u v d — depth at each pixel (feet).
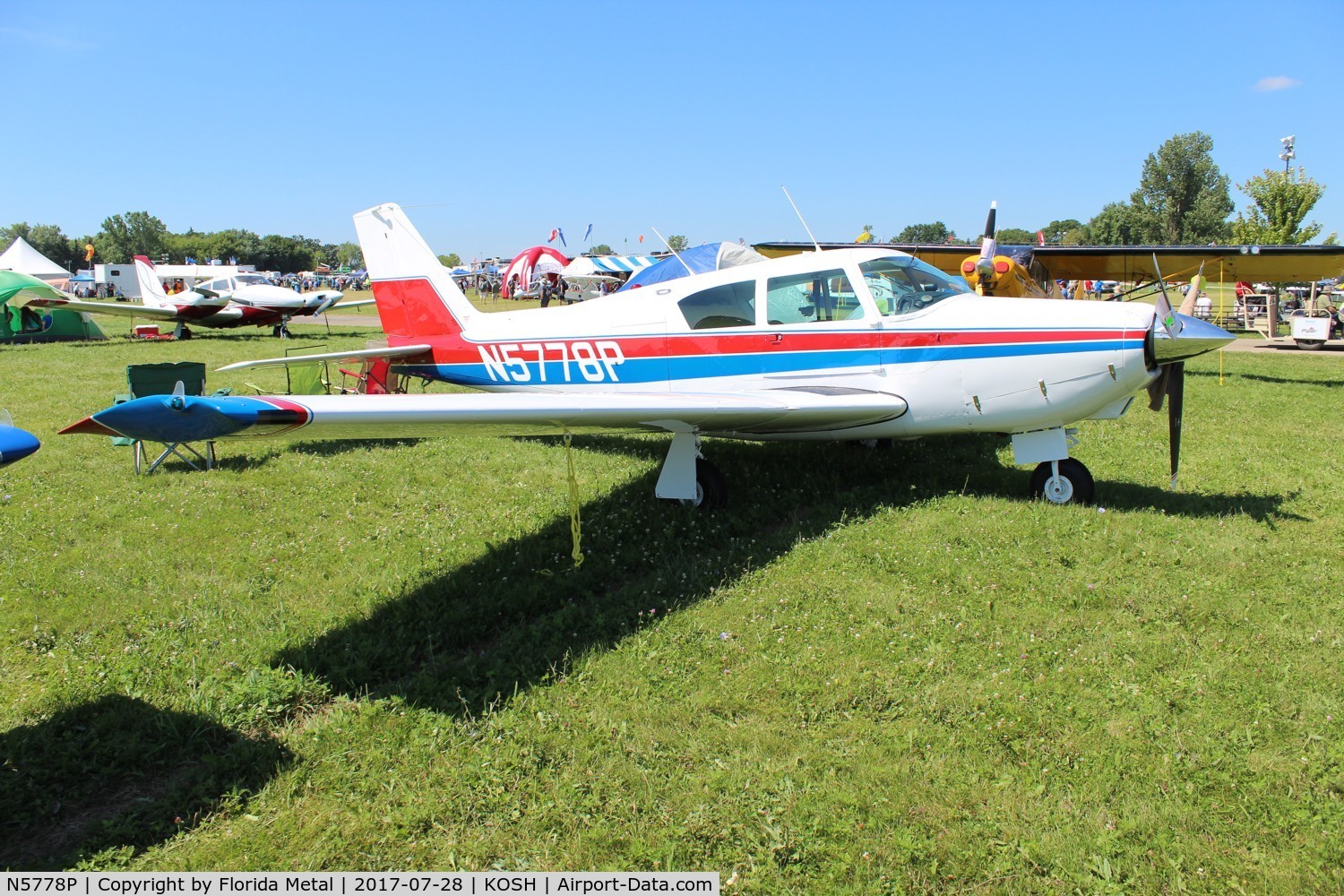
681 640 10.87
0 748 8.63
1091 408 16.12
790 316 18.12
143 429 9.14
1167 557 13.38
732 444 22.98
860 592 12.17
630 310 19.86
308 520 16.63
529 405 12.52
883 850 7.04
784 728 8.82
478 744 8.71
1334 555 13.64
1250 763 8.03
